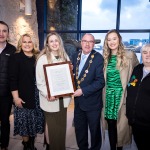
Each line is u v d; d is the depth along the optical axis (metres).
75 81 2.05
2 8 3.71
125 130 2.06
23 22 4.54
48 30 5.69
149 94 1.65
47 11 5.73
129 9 5.05
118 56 1.97
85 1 5.41
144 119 1.68
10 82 2.08
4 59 2.13
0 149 2.37
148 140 1.75
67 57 1.96
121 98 1.97
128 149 2.55
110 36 1.96
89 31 5.48
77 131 2.22
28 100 2.08
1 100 2.21
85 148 2.29
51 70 1.84
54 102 1.87
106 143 2.70
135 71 1.81
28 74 2.06
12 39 4.12
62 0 5.63
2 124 2.30
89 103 2.03
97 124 2.10
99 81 1.95
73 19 5.59
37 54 2.12
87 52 2.02
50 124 1.94
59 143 2.01
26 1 4.25
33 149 2.35
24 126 2.17
